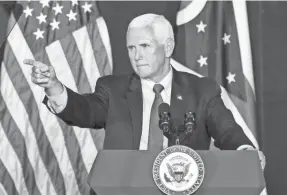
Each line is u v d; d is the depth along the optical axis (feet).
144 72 47.62
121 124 45.03
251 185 29.66
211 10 61.72
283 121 60.70
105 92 46.50
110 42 61.21
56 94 40.86
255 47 62.23
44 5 61.16
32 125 58.85
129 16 61.82
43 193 58.23
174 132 42.57
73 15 61.36
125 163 30.60
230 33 61.21
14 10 59.62
